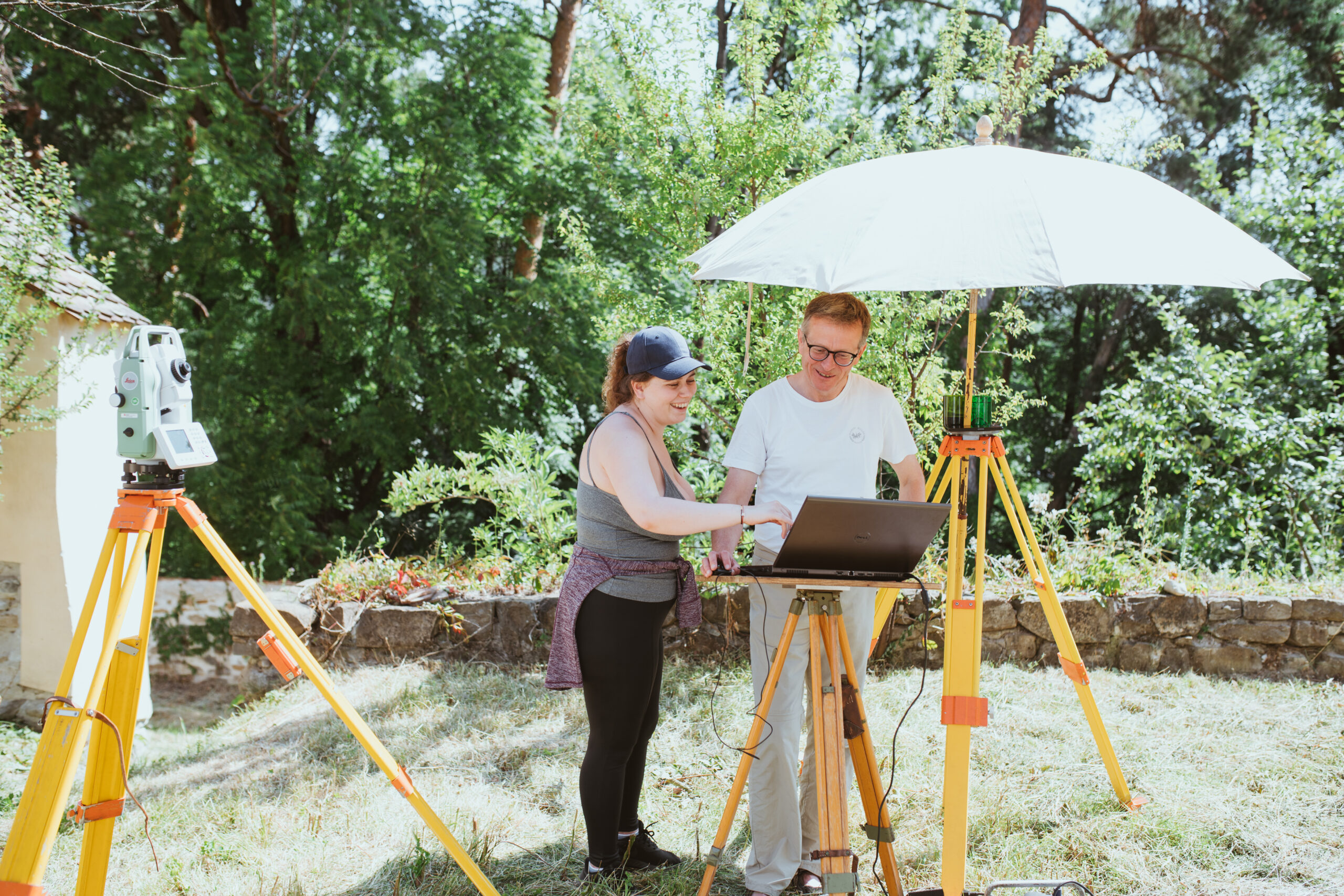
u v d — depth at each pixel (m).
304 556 11.84
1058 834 3.07
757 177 6.12
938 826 3.17
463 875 2.91
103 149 10.75
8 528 5.96
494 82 11.38
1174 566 5.59
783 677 2.65
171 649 11.11
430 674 4.93
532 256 12.20
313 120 11.86
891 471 6.46
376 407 11.64
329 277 10.77
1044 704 4.32
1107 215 2.36
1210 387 7.41
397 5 10.95
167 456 2.21
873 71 14.67
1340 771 3.51
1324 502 6.89
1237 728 4.02
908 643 5.03
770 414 2.76
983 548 2.66
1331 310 8.33
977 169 2.41
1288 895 2.71
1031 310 14.45
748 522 2.36
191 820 3.41
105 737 2.36
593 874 2.80
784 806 2.66
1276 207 8.69
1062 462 14.19
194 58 9.98
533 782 3.66
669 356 2.59
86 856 2.36
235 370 11.27
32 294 5.45
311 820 3.31
